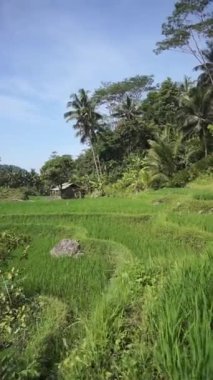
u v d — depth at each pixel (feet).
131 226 59.52
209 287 16.33
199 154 137.28
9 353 18.63
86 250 48.26
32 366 17.15
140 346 15.15
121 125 186.60
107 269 38.93
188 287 16.43
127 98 183.42
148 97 203.10
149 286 21.16
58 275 36.63
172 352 13.03
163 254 40.63
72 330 22.72
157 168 137.80
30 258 43.96
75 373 15.31
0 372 16.29
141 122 183.01
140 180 139.23
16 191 185.88
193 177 121.49
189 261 22.53
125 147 203.10
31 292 32.22
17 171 266.98
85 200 96.17
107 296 22.68
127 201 84.74
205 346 12.53
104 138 197.16
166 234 51.01
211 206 64.90
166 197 78.84
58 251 46.39
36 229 61.16
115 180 180.75
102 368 15.26
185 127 134.21
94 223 62.64
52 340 21.74
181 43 123.24
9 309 23.22
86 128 178.19
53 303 27.48
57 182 240.73
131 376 13.98
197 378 11.93
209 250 25.34
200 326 13.25
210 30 119.96
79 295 30.91
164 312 15.28
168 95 189.88
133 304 19.72
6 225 62.13
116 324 17.65
